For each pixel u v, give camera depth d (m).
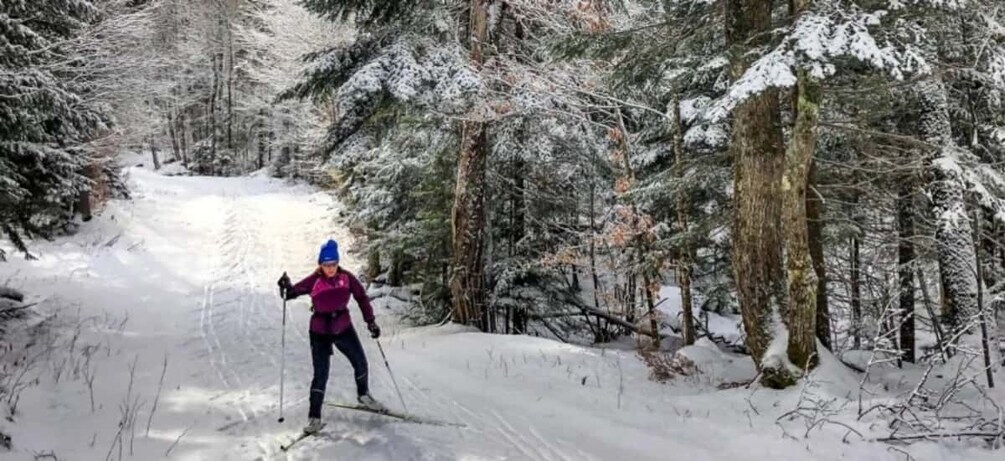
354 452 5.74
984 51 7.36
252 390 7.76
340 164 16.28
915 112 10.21
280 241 22.58
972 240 10.20
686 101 12.31
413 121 13.61
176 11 45.28
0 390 6.64
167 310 13.62
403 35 11.71
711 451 5.88
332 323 6.55
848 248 13.69
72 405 6.82
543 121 13.48
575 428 6.45
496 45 12.06
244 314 13.34
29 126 9.55
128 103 22.23
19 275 15.32
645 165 13.70
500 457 5.67
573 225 15.38
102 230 20.88
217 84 51.06
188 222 24.33
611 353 10.42
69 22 10.81
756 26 7.84
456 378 8.34
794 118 8.70
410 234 14.82
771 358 7.57
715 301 14.55
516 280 14.27
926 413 6.73
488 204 13.62
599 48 9.65
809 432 6.12
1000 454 5.55
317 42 21.52
